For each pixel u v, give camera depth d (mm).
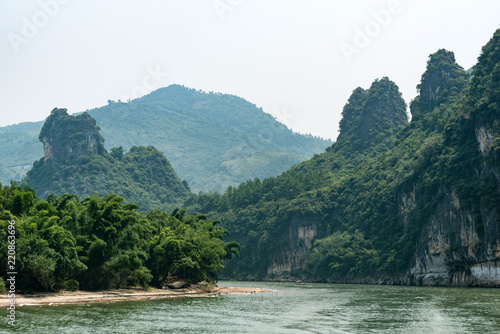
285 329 51875
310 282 196875
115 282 89000
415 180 162500
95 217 83000
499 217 123812
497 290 113875
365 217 190500
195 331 50219
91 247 80062
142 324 53562
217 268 119625
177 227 122562
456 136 146500
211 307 72250
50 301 68750
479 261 130375
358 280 178500
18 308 60750
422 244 152000
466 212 134375
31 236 68750
